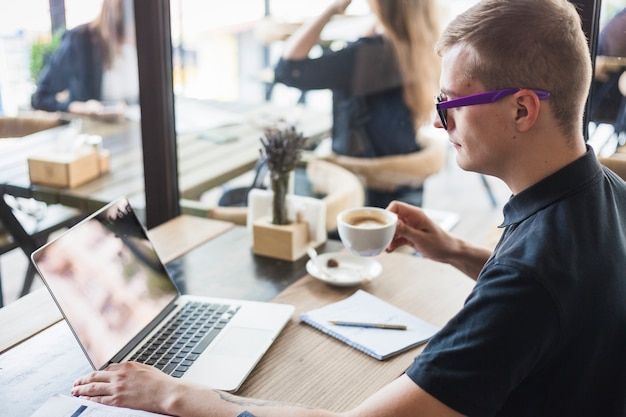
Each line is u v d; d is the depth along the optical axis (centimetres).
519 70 88
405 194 249
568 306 83
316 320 129
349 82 241
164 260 159
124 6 245
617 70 147
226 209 220
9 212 240
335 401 106
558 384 88
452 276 150
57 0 252
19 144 249
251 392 108
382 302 137
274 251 161
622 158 149
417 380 85
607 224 90
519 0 89
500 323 82
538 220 90
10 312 133
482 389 82
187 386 100
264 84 266
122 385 101
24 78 260
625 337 90
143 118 198
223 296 141
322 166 241
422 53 231
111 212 130
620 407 91
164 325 126
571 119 91
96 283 117
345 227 136
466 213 261
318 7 243
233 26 249
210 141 245
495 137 92
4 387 108
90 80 257
